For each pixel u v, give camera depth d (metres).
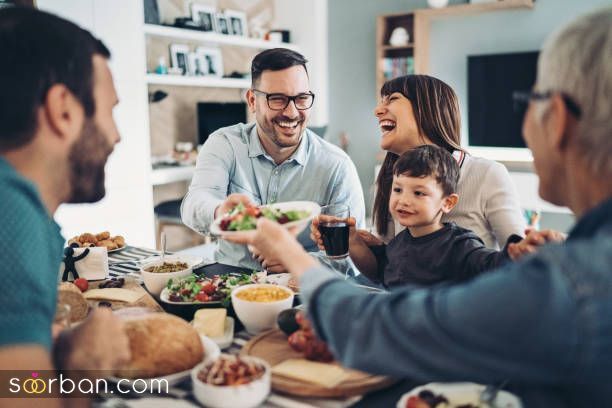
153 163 4.50
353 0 5.40
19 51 0.77
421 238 1.55
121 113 3.86
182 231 4.92
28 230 0.75
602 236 0.61
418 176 1.49
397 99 1.74
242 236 0.96
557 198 0.76
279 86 1.90
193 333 1.03
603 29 0.63
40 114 0.79
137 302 1.39
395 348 0.67
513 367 0.60
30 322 0.72
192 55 4.67
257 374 0.92
